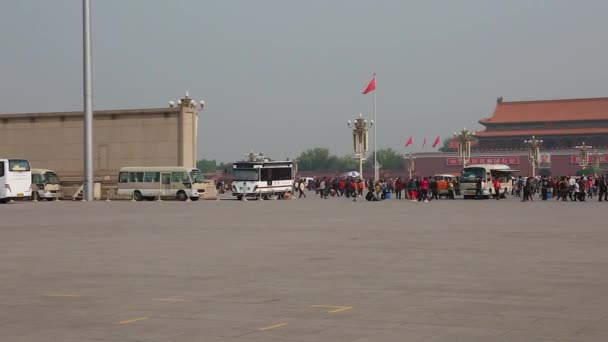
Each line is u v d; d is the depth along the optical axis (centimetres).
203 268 1709
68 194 6756
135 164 6788
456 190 7894
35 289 1402
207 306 1206
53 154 7025
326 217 3812
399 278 1531
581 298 1276
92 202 5962
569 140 16762
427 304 1219
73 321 1089
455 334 990
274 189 6925
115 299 1281
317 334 992
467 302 1238
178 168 6412
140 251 2102
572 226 3077
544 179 6800
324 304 1222
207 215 4031
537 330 1013
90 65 5825
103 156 6869
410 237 2545
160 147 6738
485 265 1747
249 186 6731
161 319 1098
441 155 15750
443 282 1472
